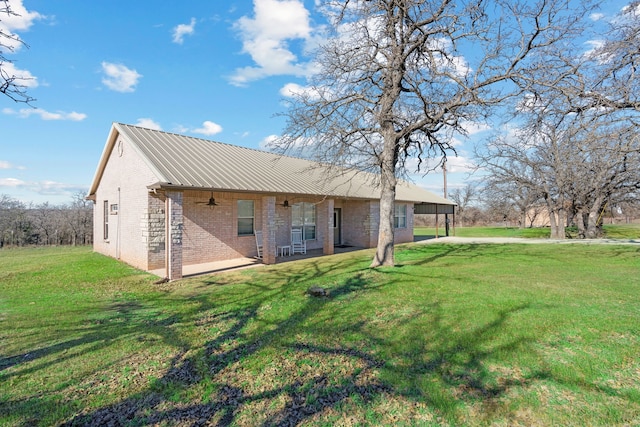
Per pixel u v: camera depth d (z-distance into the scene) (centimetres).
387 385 338
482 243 1895
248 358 408
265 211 1175
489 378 345
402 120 960
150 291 774
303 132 959
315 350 424
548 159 2092
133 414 300
